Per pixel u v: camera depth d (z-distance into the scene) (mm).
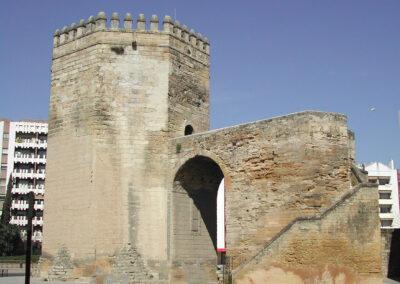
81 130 32906
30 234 17281
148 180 32531
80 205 31797
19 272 46656
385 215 104062
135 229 31719
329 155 27656
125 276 30766
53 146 34250
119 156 32312
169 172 33000
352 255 24094
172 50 34969
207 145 31703
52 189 33562
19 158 97438
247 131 30125
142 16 34531
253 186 29297
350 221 24344
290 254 23266
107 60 33406
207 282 34000
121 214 31641
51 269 32000
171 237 32281
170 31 35000
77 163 32594
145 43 34219
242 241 29234
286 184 27984
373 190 25156
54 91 35156
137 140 32781
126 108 33031
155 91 33750
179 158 32750
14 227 78500
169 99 34000
